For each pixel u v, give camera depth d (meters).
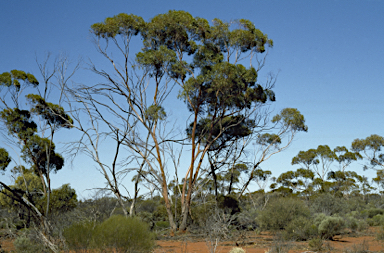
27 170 28.17
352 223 22.06
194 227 21.69
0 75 22.28
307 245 15.17
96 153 21.33
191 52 24.80
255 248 14.93
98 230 9.99
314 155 56.94
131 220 10.48
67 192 20.02
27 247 12.55
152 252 11.95
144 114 23.28
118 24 23.00
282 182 56.88
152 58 22.62
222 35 23.81
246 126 27.55
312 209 30.88
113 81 22.72
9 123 21.95
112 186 21.17
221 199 25.25
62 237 11.84
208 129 26.20
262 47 24.52
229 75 22.03
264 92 25.77
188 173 24.12
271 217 20.03
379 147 48.94
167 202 23.27
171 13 23.33
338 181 56.56
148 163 22.50
